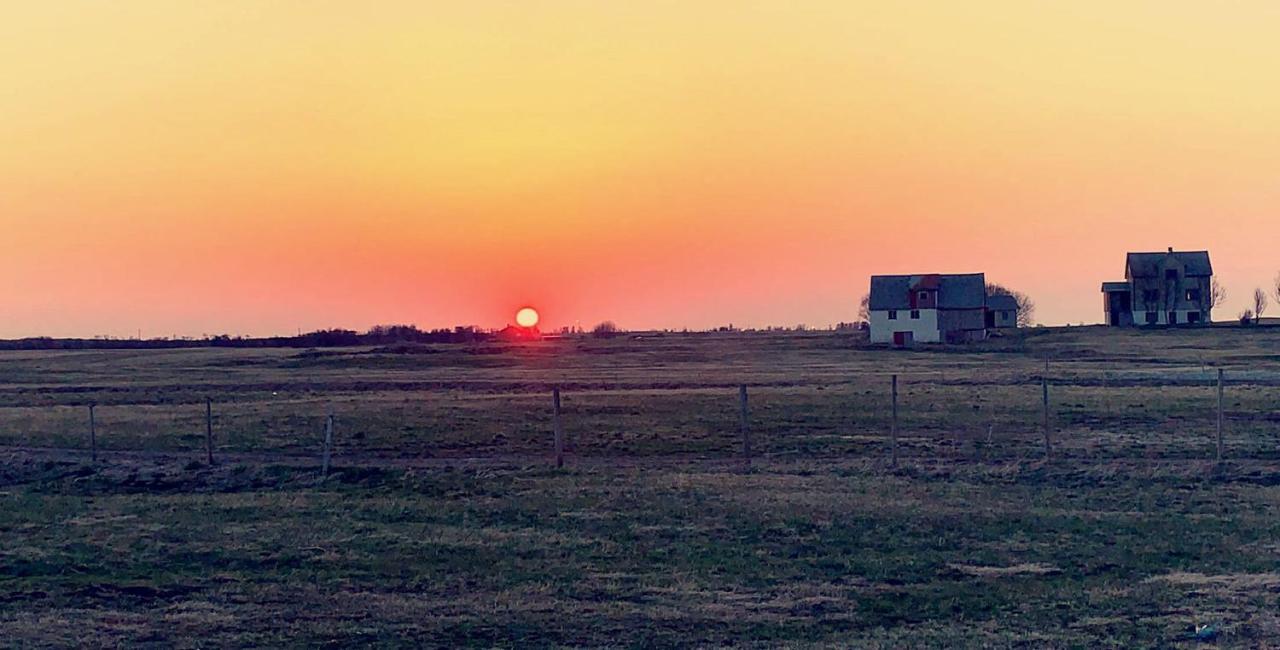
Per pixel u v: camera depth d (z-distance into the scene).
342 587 24.45
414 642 20.33
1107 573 25.20
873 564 26.12
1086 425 48.16
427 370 97.44
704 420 52.03
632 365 101.81
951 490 34.78
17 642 20.05
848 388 67.25
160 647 19.91
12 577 25.38
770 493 34.31
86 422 54.06
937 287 133.50
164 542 28.95
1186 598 22.50
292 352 126.56
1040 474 36.81
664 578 25.03
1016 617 21.58
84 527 31.12
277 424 52.12
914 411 53.69
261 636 20.64
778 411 54.56
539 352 119.62
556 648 19.94
